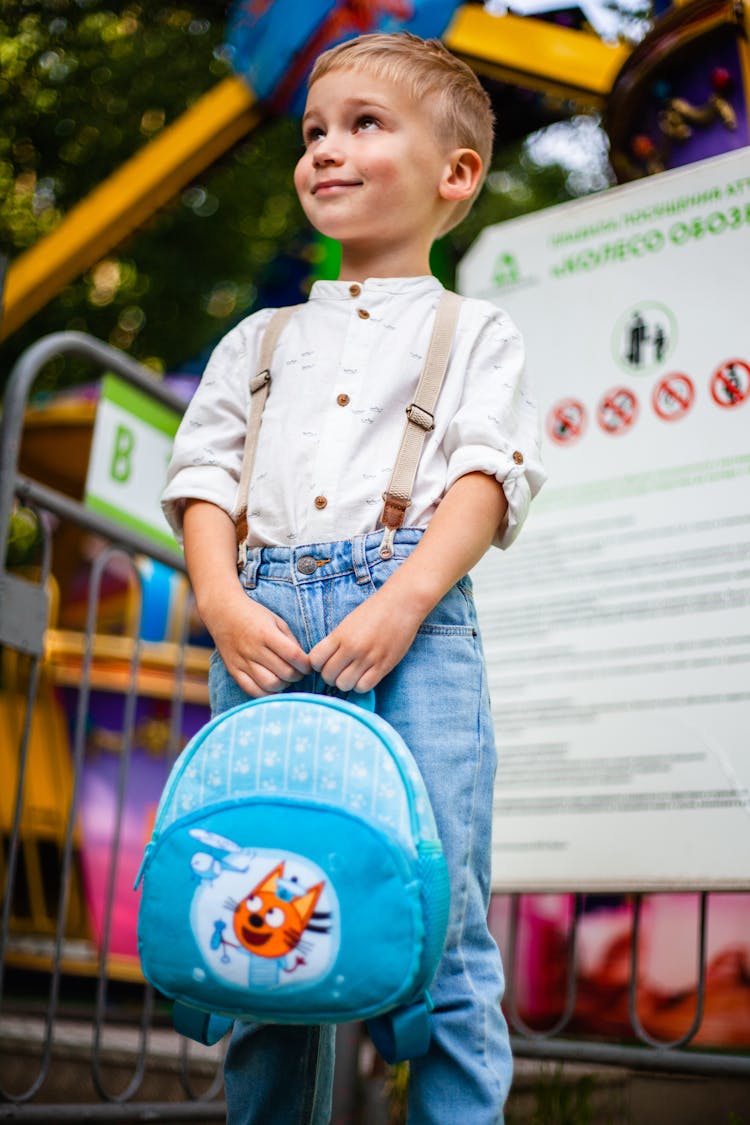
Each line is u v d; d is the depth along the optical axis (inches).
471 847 65.1
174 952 58.4
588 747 101.6
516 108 166.4
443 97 76.2
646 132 120.3
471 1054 62.9
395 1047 58.5
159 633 172.7
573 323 110.2
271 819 58.2
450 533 64.6
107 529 111.2
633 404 105.3
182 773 61.5
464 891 64.2
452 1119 61.9
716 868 93.7
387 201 73.4
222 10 185.6
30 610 98.3
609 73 130.6
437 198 76.4
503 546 69.5
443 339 71.3
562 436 108.8
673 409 103.1
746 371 99.7
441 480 68.3
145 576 174.2
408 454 67.9
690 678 97.9
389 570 65.7
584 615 104.1
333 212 73.4
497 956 67.5
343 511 67.1
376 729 60.4
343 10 148.9
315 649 62.3
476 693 67.6
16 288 173.6
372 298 73.1
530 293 113.3
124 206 174.4
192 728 168.6
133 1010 158.9
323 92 75.5
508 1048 65.5
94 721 164.4
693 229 104.7
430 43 79.3
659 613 100.4
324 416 70.1
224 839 58.5
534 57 133.3
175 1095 115.5
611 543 104.0
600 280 109.4
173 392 121.8
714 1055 91.1
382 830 57.5
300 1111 67.8
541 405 110.3
